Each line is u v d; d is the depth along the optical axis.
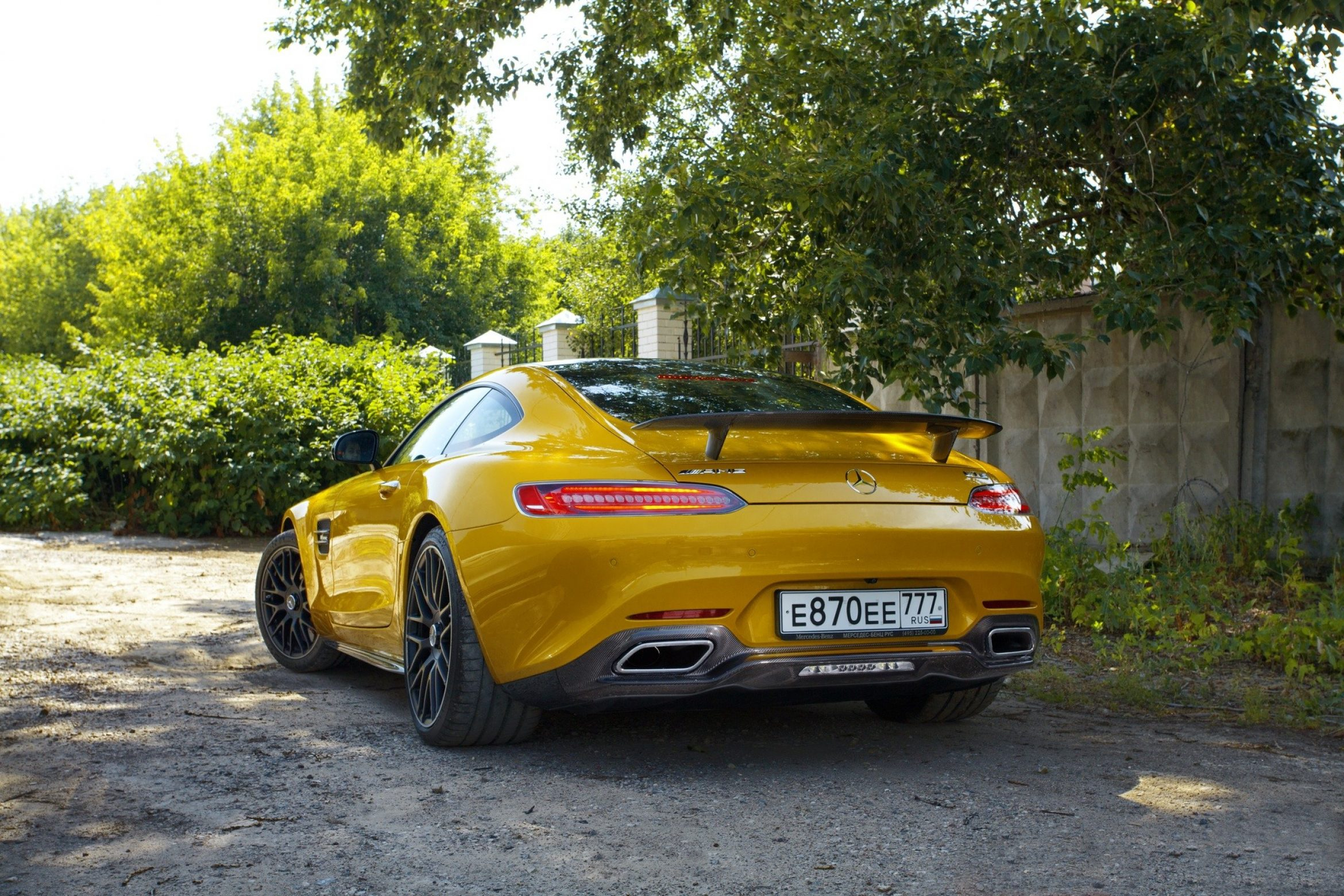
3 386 12.62
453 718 3.45
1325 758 3.48
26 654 5.17
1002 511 3.43
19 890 2.38
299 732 3.82
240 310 31.59
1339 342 6.51
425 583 3.70
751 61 8.33
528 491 3.21
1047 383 8.10
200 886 2.40
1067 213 7.72
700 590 3.01
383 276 33.31
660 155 10.50
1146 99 6.82
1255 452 7.04
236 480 11.40
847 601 3.18
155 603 6.99
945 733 3.85
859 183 6.16
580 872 2.49
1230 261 6.35
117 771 3.30
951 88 6.64
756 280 7.17
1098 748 3.62
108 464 11.83
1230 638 5.24
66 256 51.41
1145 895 2.33
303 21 10.57
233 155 32.12
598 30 10.05
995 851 2.61
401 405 12.25
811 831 2.76
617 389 3.74
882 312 6.36
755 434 3.40
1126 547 6.35
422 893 2.37
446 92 9.70
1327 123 6.79
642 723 3.95
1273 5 5.02
